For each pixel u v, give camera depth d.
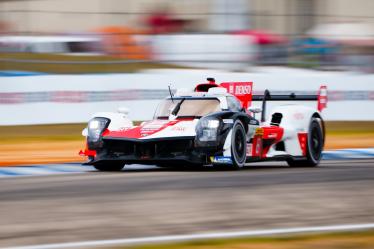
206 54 60.28
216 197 22.61
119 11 67.88
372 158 40.78
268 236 16.97
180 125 31.25
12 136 47.91
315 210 20.72
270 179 27.36
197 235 17.00
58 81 51.66
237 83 35.72
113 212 19.89
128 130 31.45
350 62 61.94
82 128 51.75
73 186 25.05
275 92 56.34
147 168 34.50
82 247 15.42
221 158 30.77
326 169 32.84
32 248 15.27
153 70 56.66
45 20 64.38
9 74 52.75
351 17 66.31
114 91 53.03
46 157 39.25
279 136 34.97
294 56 61.72
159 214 19.67
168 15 66.62
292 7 67.94
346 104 57.81
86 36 60.38
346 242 16.47
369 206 21.55
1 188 24.59
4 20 62.31
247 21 67.12
